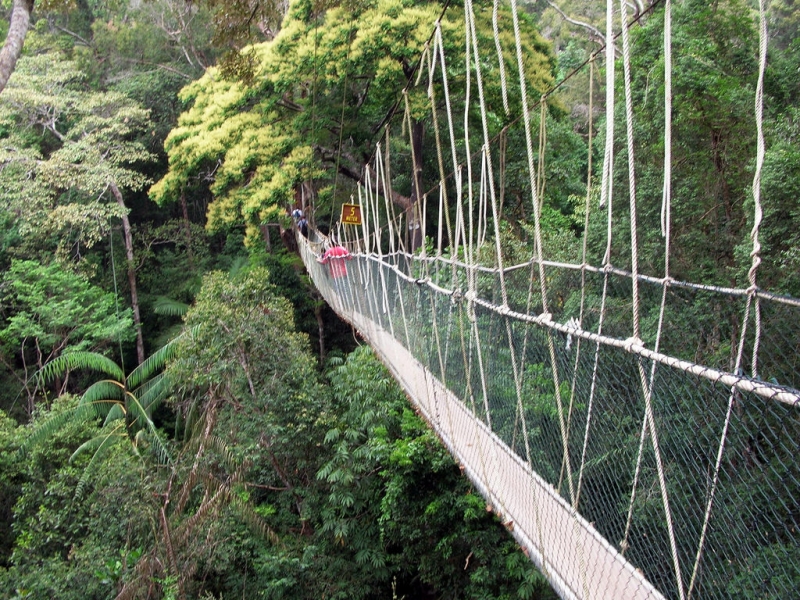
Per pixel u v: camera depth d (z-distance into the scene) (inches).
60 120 756.6
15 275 614.5
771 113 267.9
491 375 189.6
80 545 333.7
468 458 187.8
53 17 876.0
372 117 557.6
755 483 96.2
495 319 189.8
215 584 322.7
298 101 569.0
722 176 253.9
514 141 466.6
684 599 101.2
